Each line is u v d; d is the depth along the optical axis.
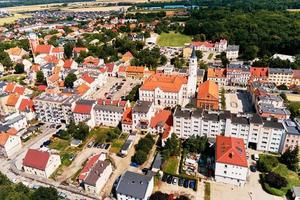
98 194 147.75
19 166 172.38
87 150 185.38
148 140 181.75
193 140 177.88
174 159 174.12
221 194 146.38
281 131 170.88
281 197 144.12
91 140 196.50
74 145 189.50
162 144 182.62
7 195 132.62
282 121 183.25
